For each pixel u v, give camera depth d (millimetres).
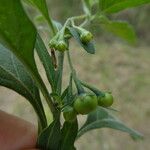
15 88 70
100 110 84
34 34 59
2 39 59
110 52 360
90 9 81
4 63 71
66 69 316
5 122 88
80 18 79
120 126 84
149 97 304
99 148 256
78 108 64
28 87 71
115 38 385
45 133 69
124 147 259
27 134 88
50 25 73
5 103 283
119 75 331
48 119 81
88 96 64
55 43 66
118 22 88
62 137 69
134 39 93
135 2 76
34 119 271
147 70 337
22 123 89
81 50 354
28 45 61
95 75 332
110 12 79
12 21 57
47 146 70
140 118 284
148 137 269
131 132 84
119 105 295
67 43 68
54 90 68
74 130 68
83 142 257
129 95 306
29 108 277
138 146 260
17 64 71
